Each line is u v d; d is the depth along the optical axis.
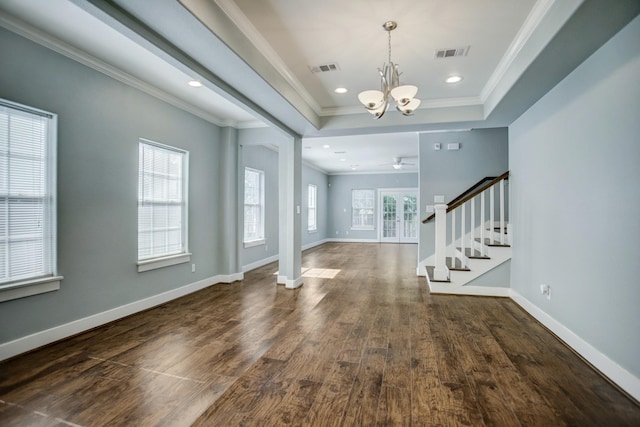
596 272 2.46
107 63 3.30
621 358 2.18
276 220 7.70
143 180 3.96
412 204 11.84
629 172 2.10
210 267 5.14
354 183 12.30
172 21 2.04
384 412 1.91
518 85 3.06
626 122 2.12
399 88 2.60
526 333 3.16
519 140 4.04
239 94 3.26
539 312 3.44
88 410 1.94
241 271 5.62
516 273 4.18
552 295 3.17
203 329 3.28
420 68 3.31
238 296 4.54
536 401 2.02
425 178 5.86
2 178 2.61
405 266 7.01
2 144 2.61
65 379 2.29
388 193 12.06
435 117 4.29
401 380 2.28
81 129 3.13
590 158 2.53
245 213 6.48
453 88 3.84
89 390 2.16
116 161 3.51
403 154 8.44
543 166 3.36
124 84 3.59
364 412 1.91
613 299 2.26
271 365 2.51
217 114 5.00
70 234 3.04
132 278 3.73
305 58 3.11
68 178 3.01
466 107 4.20
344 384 2.22
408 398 2.05
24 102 2.66
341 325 3.39
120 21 1.93
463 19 2.47
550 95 3.18
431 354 2.70
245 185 6.50
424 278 5.75
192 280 4.73
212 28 2.16
